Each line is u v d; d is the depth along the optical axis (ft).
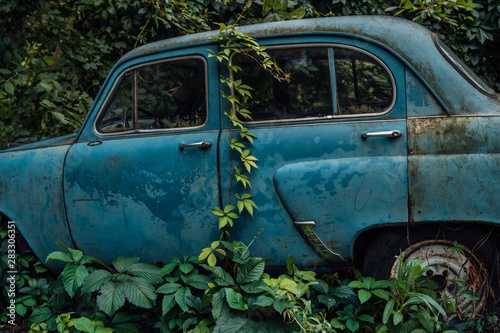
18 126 18.19
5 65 16.96
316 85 9.42
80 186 10.23
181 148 9.62
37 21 17.11
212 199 9.52
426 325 8.05
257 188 9.31
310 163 9.06
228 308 8.28
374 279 8.86
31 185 10.68
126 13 17.12
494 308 9.09
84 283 8.73
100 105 10.57
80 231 10.32
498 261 8.98
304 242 9.24
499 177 8.47
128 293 8.58
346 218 8.93
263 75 9.70
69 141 11.00
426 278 8.55
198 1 17.17
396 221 8.77
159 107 10.19
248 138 9.23
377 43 9.15
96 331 8.64
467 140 8.61
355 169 8.85
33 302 10.17
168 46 10.18
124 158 9.96
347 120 9.17
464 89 8.86
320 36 9.45
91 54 17.30
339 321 8.62
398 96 8.98
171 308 8.95
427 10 14.20
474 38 17.93
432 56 9.02
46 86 15.19
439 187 8.61
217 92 9.75
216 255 9.59
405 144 8.77
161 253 9.95
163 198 9.74
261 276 8.84
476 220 8.55
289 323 8.15
